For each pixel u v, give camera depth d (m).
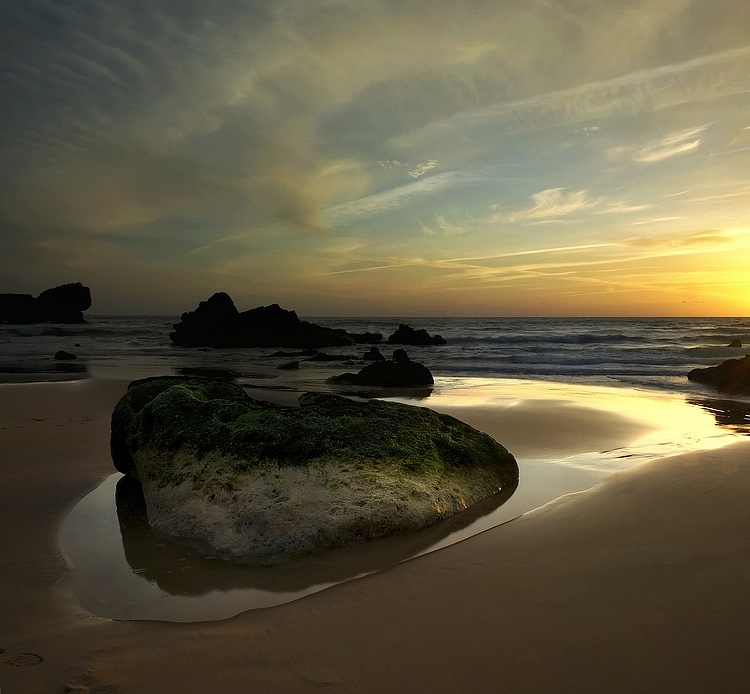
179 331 48.03
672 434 10.84
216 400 7.09
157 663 3.29
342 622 3.79
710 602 3.85
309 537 5.24
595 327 71.69
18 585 4.55
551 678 3.06
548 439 10.36
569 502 6.44
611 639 3.42
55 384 18.61
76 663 3.29
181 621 3.92
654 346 36.88
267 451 6.12
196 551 5.29
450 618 3.77
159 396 7.30
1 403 14.44
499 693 2.94
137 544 5.47
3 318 84.56
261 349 43.00
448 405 14.52
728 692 2.90
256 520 5.42
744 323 86.38
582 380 21.19
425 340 45.03
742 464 7.85
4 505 6.60
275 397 16.27
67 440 9.98
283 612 3.98
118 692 2.98
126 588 4.52
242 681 3.09
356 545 5.34
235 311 50.19
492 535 5.44
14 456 8.86
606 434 10.81
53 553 5.25
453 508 6.21
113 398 15.39
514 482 7.39
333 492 5.72
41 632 3.73
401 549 5.23
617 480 7.28
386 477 6.04
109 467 8.30
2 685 3.02
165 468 6.46
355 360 31.64
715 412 13.57
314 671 3.19
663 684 2.97
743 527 5.35
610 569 4.45
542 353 32.78
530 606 3.89
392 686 3.03
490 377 22.58
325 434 6.40
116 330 66.94
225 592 4.44
